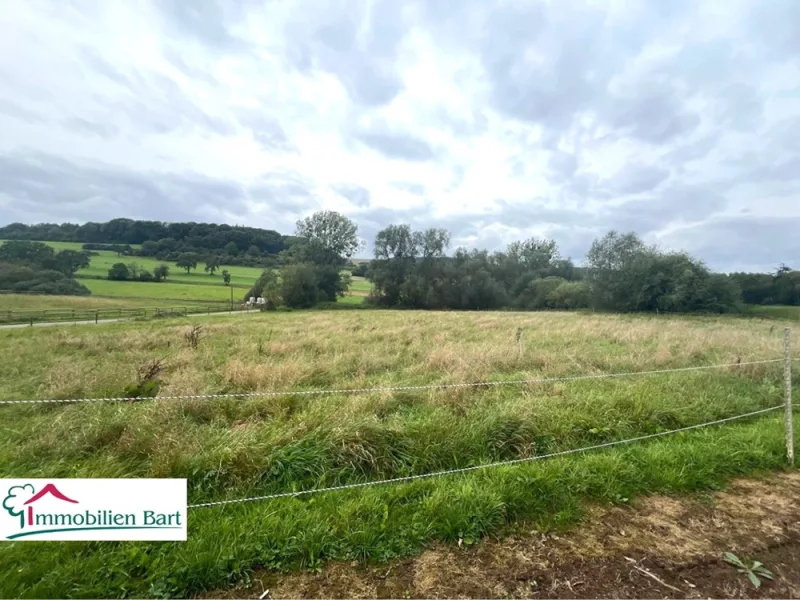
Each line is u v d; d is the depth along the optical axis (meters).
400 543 2.63
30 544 2.52
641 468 3.68
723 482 3.58
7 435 4.49
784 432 4.54
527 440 4.20
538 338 13.16
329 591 2.28
